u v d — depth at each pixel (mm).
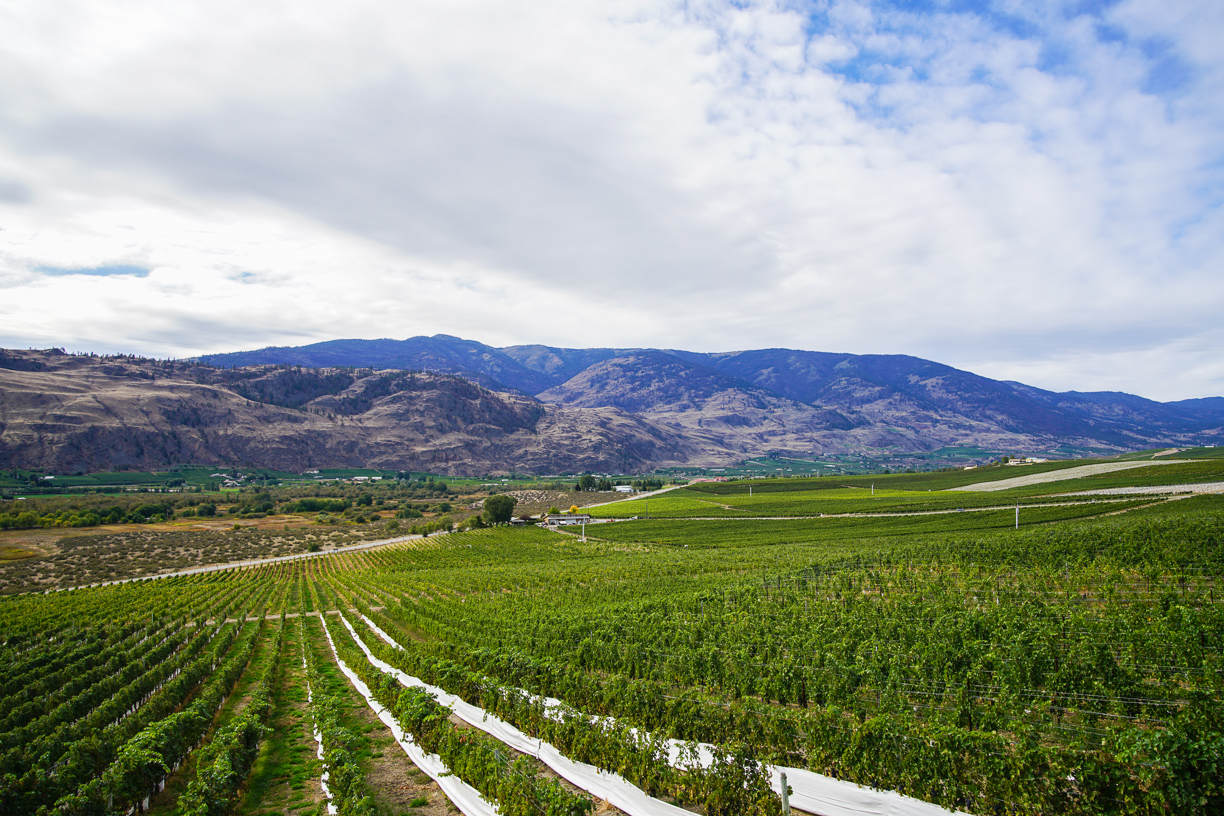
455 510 175125
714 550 80562
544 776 18906
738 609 37594
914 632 28281
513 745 21297
